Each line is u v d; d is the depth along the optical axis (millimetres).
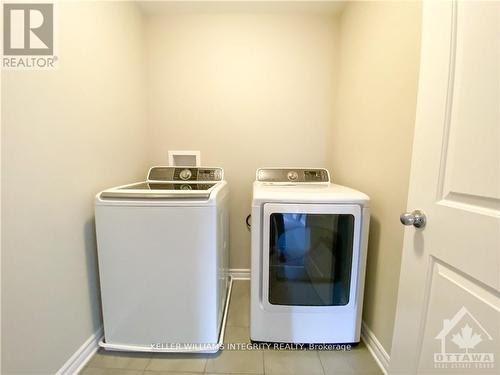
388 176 1262
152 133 2115
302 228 1392
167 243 1276
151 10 1954
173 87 2074
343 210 1297
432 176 783
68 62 1157
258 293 1384
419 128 843
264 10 1966
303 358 1350
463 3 671
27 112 957
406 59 1120
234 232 2221
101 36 1423
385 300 1278
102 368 1271
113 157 1567
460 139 688
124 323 1343
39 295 1023
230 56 2049
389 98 1258
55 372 1111
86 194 1302
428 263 803
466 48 665
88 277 1320
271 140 2131
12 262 910
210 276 1302
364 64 1542
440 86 750
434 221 774
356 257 1342
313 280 1449
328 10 1956
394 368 979
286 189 1511
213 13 2002
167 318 1337
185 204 1248
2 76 873
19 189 928
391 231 1232
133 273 1299
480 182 627
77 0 1214
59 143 1111
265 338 1418
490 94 601
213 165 2152
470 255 650
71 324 1203
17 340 936
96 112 1383
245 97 2088
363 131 1558
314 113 2105
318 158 2152
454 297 704
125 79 1713
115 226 1262
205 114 2102
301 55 2049
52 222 1080
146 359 1328
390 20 1251
